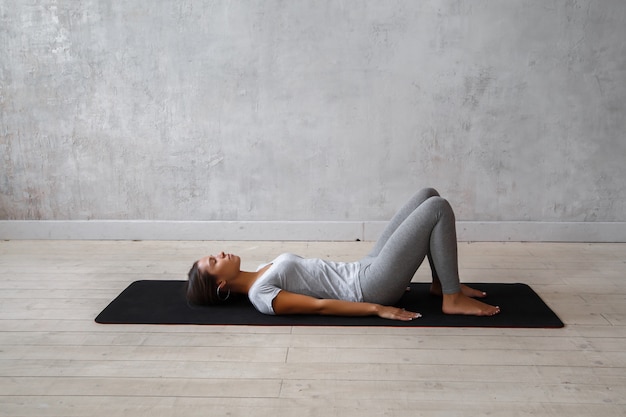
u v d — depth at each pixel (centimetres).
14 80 427
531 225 427
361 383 236
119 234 445
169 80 422
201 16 412
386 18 405
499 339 272
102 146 435
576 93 409
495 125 416
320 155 428
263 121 425
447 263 293
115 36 418
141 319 297
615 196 422
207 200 441
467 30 404
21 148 437
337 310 291
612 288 336
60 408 221
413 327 285
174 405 222
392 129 421
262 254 409
